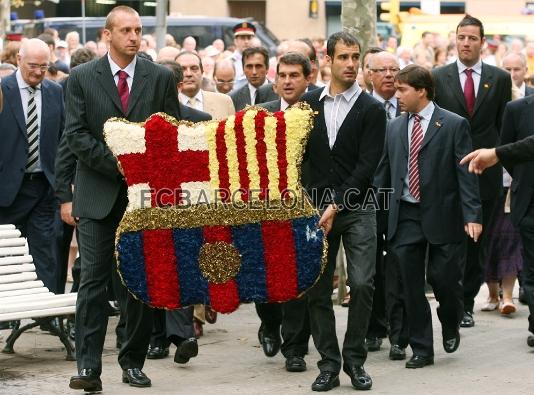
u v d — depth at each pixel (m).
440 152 9.63
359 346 8.79
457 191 9.66
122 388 8.76
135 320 8.74
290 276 8.53
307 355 10.05
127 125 8.37
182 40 28.72
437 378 9.22
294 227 8.52
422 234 9.62
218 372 9.38
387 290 10.01
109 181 8.52
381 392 8.73
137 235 8.45
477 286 11.49
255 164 8.45
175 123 8.43
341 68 8.72
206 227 8.51
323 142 8.78
